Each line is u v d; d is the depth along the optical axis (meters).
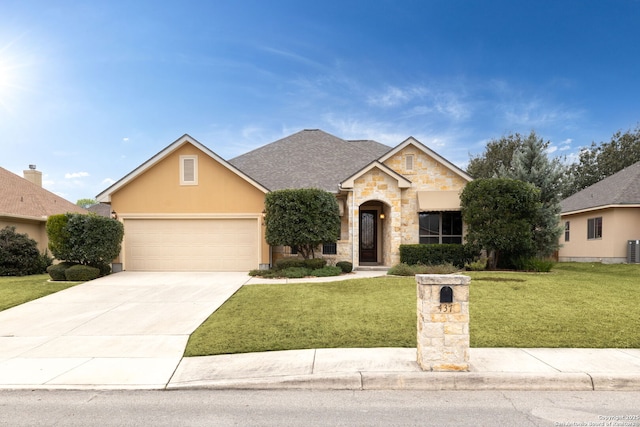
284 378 4.85
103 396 4.56
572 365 5.14
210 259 16.42
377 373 4.91
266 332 6.88
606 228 20.38
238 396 4.56
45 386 4.81
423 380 4.81
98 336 6.98
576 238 23.55
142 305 9.38
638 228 19.56
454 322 5.01
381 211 18.45
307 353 5.79
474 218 14.87
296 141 22.70
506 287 10.57
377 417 3.95
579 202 23.55
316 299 9.43
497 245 14.61
